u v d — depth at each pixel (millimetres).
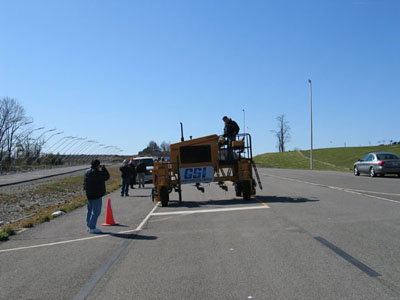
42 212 15930
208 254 7516
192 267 6695
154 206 16391
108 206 11930
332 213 11688
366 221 10109
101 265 7137
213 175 16672
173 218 12445
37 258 7918
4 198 22359
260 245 8016
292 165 73750
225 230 9844
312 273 6027
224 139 16781
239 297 5168
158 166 16438
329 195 16703
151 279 6148
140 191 25281
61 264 7340
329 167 64250
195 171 16656
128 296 5434
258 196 17688
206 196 19438
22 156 87812
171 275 6305
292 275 5977
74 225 12102
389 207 12383
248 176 16312
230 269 6457
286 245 7902
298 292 5242
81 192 28406
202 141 16766
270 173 41062
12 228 11414
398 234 8461
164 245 8539
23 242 9695
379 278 5668
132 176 27844
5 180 40062
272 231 9391
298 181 26625
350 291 5195
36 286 6066
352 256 6867
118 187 29734
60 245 9125
